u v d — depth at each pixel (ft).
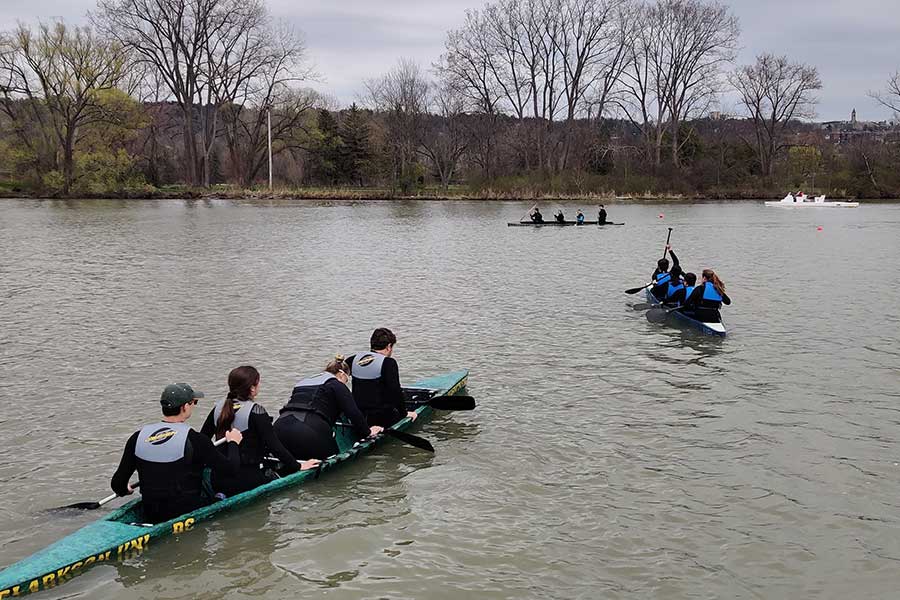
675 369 35.27
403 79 254.06
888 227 123.13
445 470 23.81
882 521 20.53
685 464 24.23
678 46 234.58
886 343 40.34
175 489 19.44
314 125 229.25
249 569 17.99
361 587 17.35
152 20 197.16
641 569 18.15
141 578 17.54
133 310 49.03
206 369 34.78
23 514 20.71
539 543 19.35
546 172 225.97
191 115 214.48
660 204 204.13
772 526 20.25
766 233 111.96
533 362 36.58
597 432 27.07
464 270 69.72
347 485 22.66
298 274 66.28
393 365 26.35
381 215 150.41
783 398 30.91
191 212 152.76
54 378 33.30
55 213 144.05
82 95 185.78
